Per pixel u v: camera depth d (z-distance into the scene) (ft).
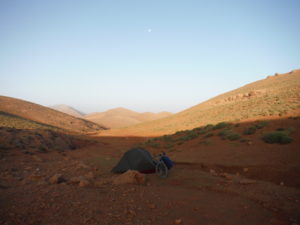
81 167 38.32
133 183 26.27
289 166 27.78
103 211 16.42
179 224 14.78
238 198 20.57
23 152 53.78
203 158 39.52
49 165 40.93
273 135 40.93
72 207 16.88
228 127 66.69
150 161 32.86
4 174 30.60
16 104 240.94
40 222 13.97
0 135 60.29
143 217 15.69
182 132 91.91
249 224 15.12
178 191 23.13
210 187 24.27
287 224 15.19
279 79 208.74
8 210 15.40
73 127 240.53
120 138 128.16
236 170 31.42
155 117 524.93
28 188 22.43
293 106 77.41
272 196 20.53
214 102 198.18
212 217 16.17
